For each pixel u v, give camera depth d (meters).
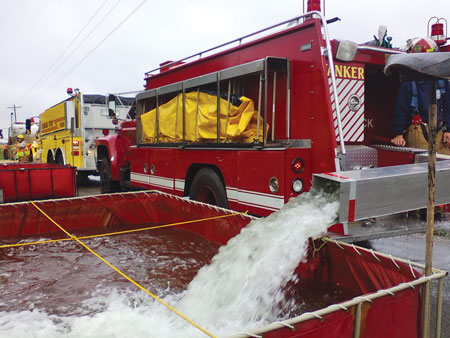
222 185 5.46
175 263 3.65
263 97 4.96
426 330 1.99
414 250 5.05
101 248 4.13
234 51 5.44
